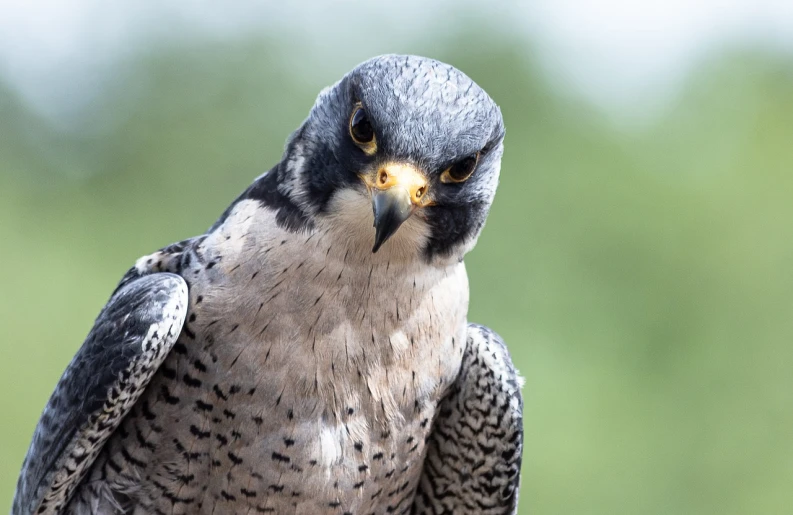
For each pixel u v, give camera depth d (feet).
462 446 20.24
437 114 17.92
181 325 17.57
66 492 18.12
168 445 17.88
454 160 17.98
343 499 18.22
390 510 19.26
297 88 69.10
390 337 18.08
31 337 45.27
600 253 55.83
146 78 66.90
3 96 63.52
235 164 65.57
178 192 64.23
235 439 17.66
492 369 19.75
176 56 67.92
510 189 58.34
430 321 18.48
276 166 18.74
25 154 62.08
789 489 48.24
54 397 18.24
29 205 57.62
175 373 17.74
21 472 18.99
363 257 17.81
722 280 55.26
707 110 65.31
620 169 59.00
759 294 55.21
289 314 17.57
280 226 17.93
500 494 20.42
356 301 17.84
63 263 50.98
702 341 53.72
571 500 44.01
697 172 60.70
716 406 51.65
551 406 46.91
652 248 55.52
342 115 18.13
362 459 18.19
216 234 18.29
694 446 49.80
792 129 62.23
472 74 69.21
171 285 17.72
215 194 64.69
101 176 62.90
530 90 67.41
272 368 17.52
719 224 56.95
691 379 52.70
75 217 58.54
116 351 17.30
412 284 18.24
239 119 66.90
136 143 64.34
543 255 55.01
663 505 46.88
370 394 18.04
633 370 51.70
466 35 71.00
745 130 63.57
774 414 51.52
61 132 63.52
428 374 18.65
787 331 53.93
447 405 20.11
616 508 45.16
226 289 17.67
